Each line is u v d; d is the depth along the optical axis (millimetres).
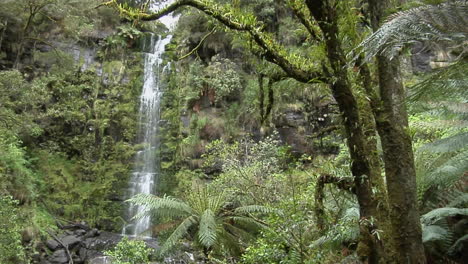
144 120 15305
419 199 4090
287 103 12516
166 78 15594
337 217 3432
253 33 2443
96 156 14172
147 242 10984
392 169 2383
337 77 2229
